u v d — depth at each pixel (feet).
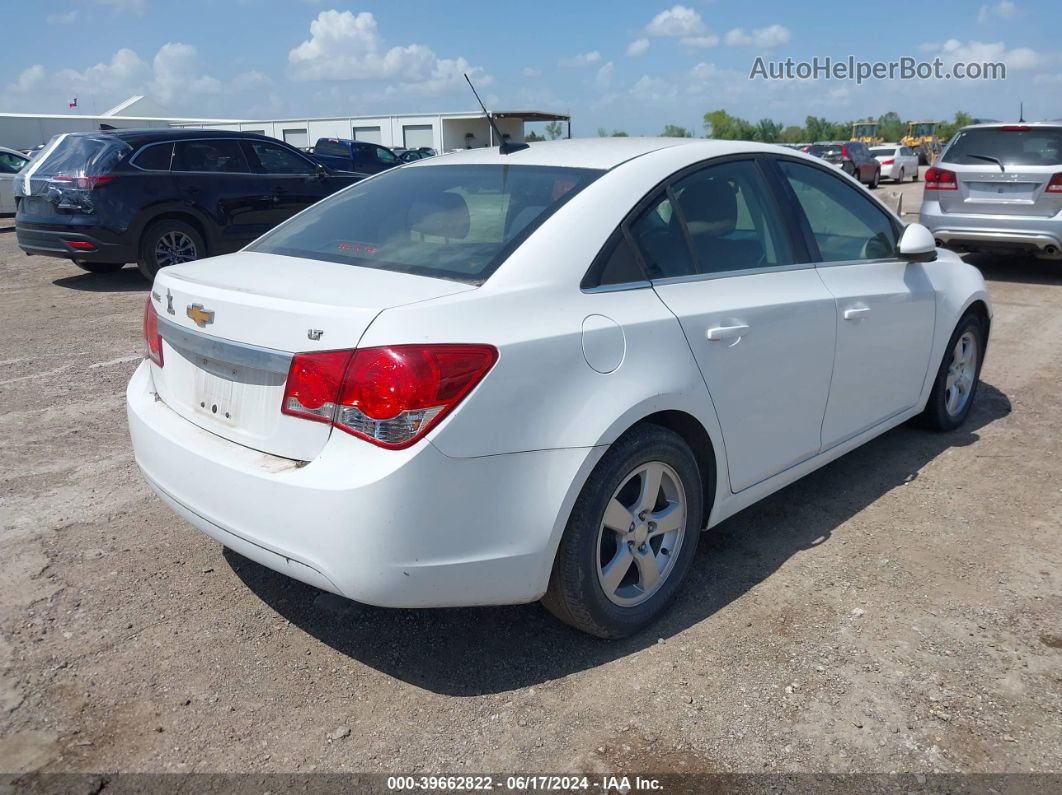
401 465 7.66
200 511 8.87
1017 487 13.98
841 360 12.29
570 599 9.07
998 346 23.07
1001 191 31.19
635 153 10.73
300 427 8.16
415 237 9.82
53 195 30.76
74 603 10.44
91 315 26.91
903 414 14.56
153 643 9.70
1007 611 10.36
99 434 16.19
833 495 13.73
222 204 33.06
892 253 14.05
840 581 11.09
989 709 8.60
